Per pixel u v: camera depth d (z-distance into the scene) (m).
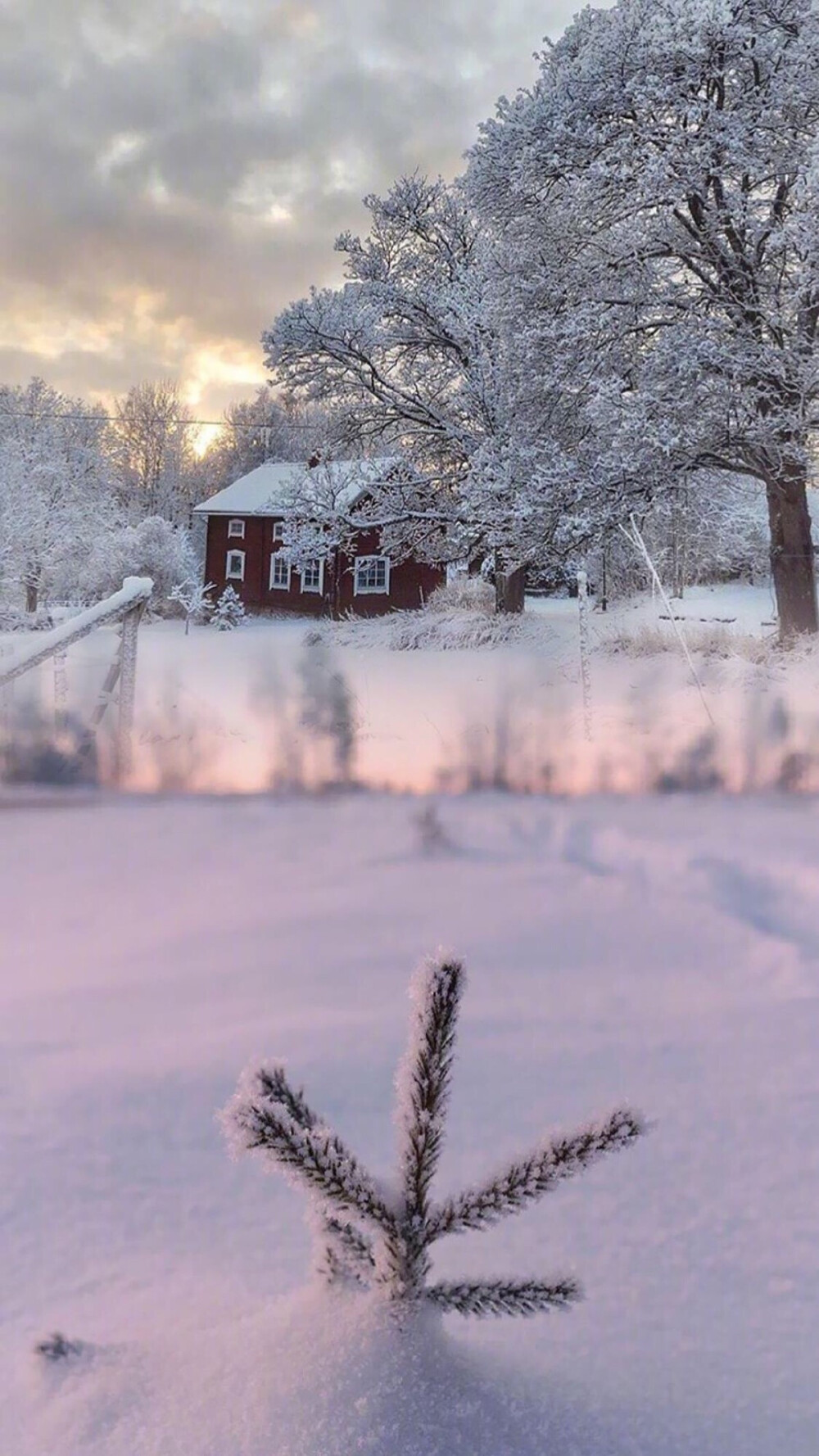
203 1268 1.27
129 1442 0.88
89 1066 1.88
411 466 28.48
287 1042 1.98
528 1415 0.92
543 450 19.44
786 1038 2.00
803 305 16.95
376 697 10.86
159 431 79.50
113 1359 1.02
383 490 28.97
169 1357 1.01
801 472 17.45
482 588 33.72
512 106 19.16
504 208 19.77
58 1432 0.91
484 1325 1.14
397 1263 0.98
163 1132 1.63
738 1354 1.09
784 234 15.78
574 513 18.69
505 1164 1.01
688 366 16.27
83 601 36.41
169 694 8.62
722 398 16.78
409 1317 0.98
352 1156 0.99
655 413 17.05
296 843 4.01
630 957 2.52
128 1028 2.08
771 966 2.43
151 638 25.30
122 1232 1.36
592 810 4.65
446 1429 0.88
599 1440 0.91
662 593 10.88
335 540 29.03
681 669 14.27
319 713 8.41
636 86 16.66
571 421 20.08
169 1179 1.49
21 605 33.91
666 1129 1.62
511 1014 2.14
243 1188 1.47
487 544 24.19
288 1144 0.96
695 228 18.00
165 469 79.38
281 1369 0.94
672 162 16.94
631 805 4.82
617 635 18.31
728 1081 1.80
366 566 38.81
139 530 43.47
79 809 4.71
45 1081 1.82
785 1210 1.39
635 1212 1.40
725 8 16.17
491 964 2.49
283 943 2.68
